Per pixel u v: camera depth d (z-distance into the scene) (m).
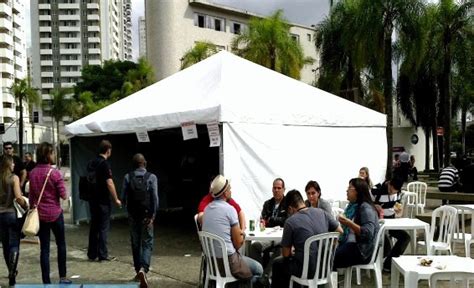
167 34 47.34
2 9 72.38
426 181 25.75
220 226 5.20
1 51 72.69
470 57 23.36
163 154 14.57
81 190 8.04
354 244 5.63
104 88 58.38
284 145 9.17
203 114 8.54
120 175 13.23
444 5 22.78
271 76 10.66
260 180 8.73
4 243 6.36
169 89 10.69
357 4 20.52
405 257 5.02
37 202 5.90
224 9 50.53
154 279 6.73
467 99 34.56
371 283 6.38
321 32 28.66
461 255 7.83
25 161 10.88
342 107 10.55
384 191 7.75
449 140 23.48
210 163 14.20
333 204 9.09
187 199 14.57
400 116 37.38
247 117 8.64
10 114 71.50
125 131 9.85
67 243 9.50
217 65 10.48
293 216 5.21
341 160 10.16
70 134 11.11
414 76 27.42
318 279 5.08
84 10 129.38
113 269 7.36
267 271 6.38
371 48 19.09
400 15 18.67
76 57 129.12
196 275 6.93
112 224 12.15
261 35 28.55
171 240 9.80
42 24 129.00
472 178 10.81
